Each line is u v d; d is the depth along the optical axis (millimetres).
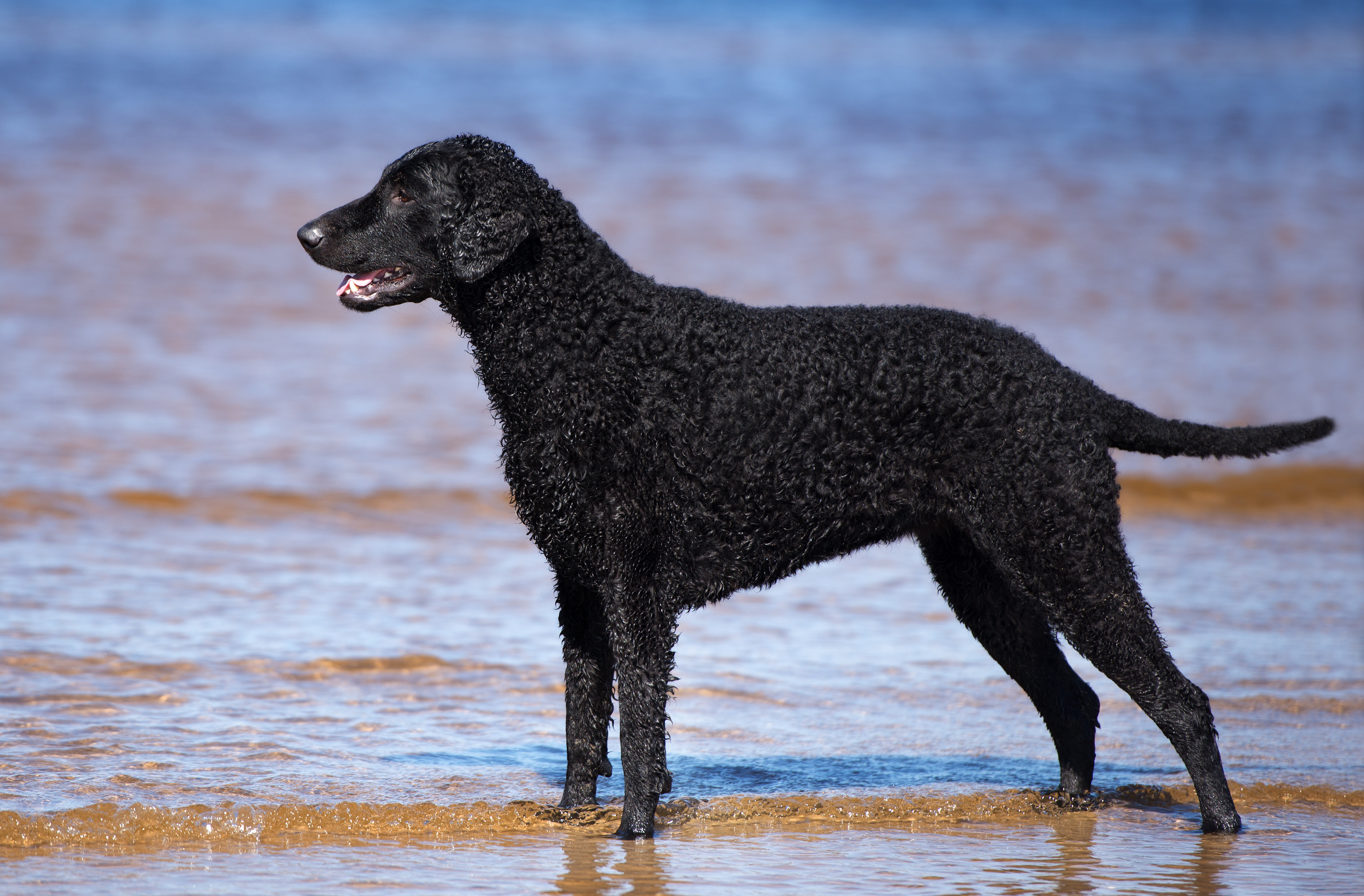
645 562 8188
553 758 9727
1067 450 8336
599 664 8727
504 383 8242
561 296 8125
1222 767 8977
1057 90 56000
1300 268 29969
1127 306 26734
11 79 48688
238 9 80375
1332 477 19031
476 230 8031
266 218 31359
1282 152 43312
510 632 12633
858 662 12125
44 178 33719
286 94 48844
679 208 33281
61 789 8562
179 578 13734
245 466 17734
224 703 10445
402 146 40281
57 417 19000
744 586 8500
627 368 8102
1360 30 84812
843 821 8773
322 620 12680
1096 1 103438
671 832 8492
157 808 8336
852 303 26141
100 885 7285
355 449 18750
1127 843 8398
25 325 23125
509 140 41500
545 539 8312
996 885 7645
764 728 10508
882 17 91875
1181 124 48188
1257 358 23578
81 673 10883
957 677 11805
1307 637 12727
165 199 32469
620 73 57562
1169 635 12727
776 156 40562
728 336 8234
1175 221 33969
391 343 23906
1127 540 16578
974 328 8516
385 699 10773
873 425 8289
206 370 21734
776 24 84812
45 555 14141
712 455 8141
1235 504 18250
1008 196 36156
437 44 66438
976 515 8438
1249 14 94438
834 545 8531
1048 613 8516
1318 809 9031
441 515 16719
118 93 47219
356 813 8477
